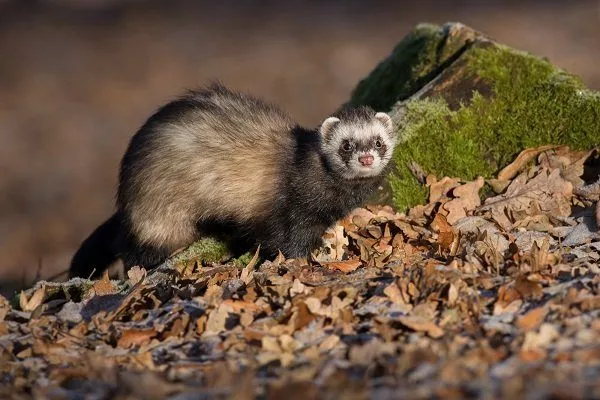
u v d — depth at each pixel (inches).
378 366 301.6
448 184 483.2
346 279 391.9
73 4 2021.4
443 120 502.3
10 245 1091.3
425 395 274.5
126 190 506.9
